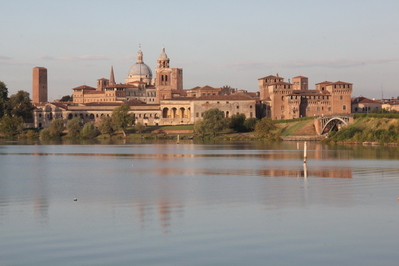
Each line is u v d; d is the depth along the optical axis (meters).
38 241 64.31
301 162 160.00
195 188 103.81
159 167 146.88
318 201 87.88
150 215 77.38
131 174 129.50
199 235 66.56
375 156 177.75
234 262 57.41
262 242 63.81
